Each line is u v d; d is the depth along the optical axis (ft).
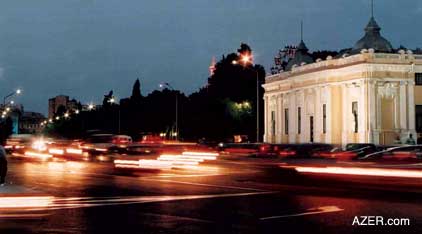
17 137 320.50
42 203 68.49
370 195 74.38
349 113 266.16
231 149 217.36
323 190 81.41
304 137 301.02
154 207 65.05
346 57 269.44
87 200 72.08
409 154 128.88
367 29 285.43
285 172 99.60
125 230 50.24
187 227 51.44
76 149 223.30
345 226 50.98
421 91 259.60
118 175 115.44
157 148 200.23
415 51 276.62
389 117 257.34
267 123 347.36
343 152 178.50
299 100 307.99
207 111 378.12
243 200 70.74
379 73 254.68
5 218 57.31
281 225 51.96
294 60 331.36
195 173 118.52
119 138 274.16
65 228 51.52
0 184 85.05
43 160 191.31
